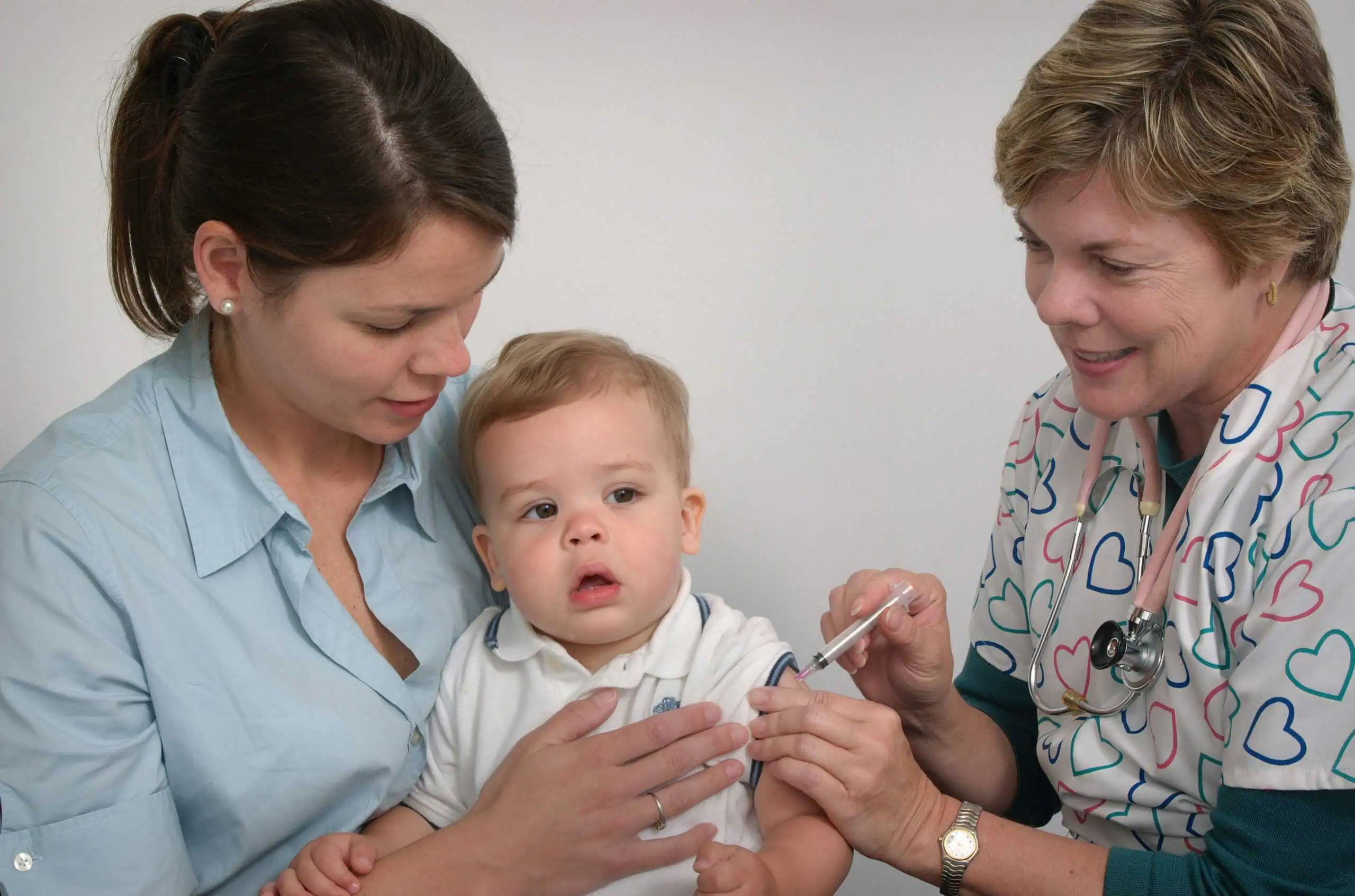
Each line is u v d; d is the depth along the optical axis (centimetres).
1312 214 105
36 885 109
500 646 136
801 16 194
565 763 120
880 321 201
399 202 104
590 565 129
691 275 201
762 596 207
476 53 195
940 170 197
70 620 111
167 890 114
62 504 114
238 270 112
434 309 111
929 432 203
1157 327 108
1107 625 122
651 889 124
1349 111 197
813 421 203
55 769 110
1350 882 102
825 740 120
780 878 116
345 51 106
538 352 139
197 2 191
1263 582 109
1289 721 102
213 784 118
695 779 123
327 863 117
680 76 197
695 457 204
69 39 190
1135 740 122
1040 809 152
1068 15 192
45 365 196
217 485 122
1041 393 146
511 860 118
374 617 133
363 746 125
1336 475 105
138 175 121
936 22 194
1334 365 111
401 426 120
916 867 123
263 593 124
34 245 193
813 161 197
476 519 147
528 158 198
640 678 133
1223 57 100
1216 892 108
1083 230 106
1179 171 100
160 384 125
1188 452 126
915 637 131
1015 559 145
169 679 116
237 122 107
